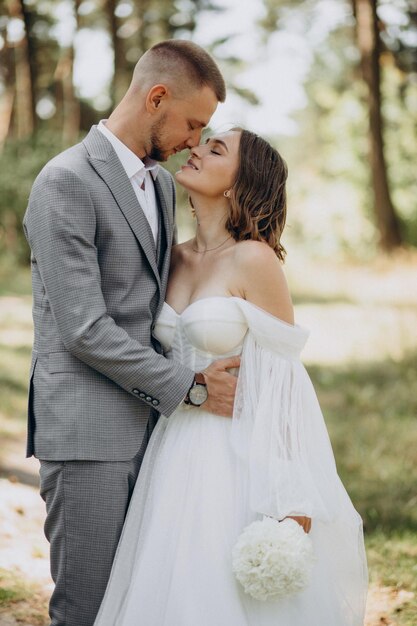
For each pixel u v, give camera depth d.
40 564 3.87
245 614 2.65
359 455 5.79
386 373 8.21
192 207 3.02
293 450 2.72
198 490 2.72
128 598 2.68
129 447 2.77
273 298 2.81
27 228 2.78
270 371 2.78
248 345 2.81
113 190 2.77
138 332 2.79
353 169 22.86
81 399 2.72
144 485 2.80
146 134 2.88
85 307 2.65
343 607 2.81
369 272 16.69
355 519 2.84
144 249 2.79
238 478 2.74
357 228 22.00
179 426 2.82
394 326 10.23
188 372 2.73
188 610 2.60
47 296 2.71
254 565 2.55
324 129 24.34
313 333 10.63
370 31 19.00
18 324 11.43
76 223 2.67
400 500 4.91
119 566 2.74
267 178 2.89
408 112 21.97
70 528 2.74
